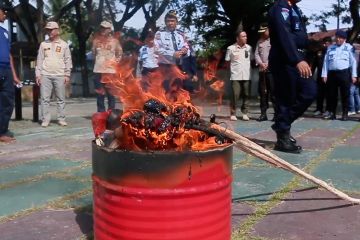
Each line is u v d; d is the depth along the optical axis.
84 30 25.20
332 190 3.36
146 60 7.29
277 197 3.98
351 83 10.11
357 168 5.10
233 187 4.32
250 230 3.22
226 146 2.52
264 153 2.94
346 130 8.38
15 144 6.94
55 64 9.01
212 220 2.43
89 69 26.58
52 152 6.25
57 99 9.20
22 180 4.70
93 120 2.82
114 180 2.40
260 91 9.89
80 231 3.24
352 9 19.30
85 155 6.01
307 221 3.40
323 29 25.19
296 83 5.79
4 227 3.33
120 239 2.41
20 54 13.38
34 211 3.69
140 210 2.34
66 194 4.17
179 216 2.34
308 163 5.36
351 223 3.35
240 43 9.84
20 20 23.44
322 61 11.01
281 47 5.61
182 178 2.32
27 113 12.39
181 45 7.36
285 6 5.55
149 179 2.31
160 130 2.44
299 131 8.24
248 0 24.28
